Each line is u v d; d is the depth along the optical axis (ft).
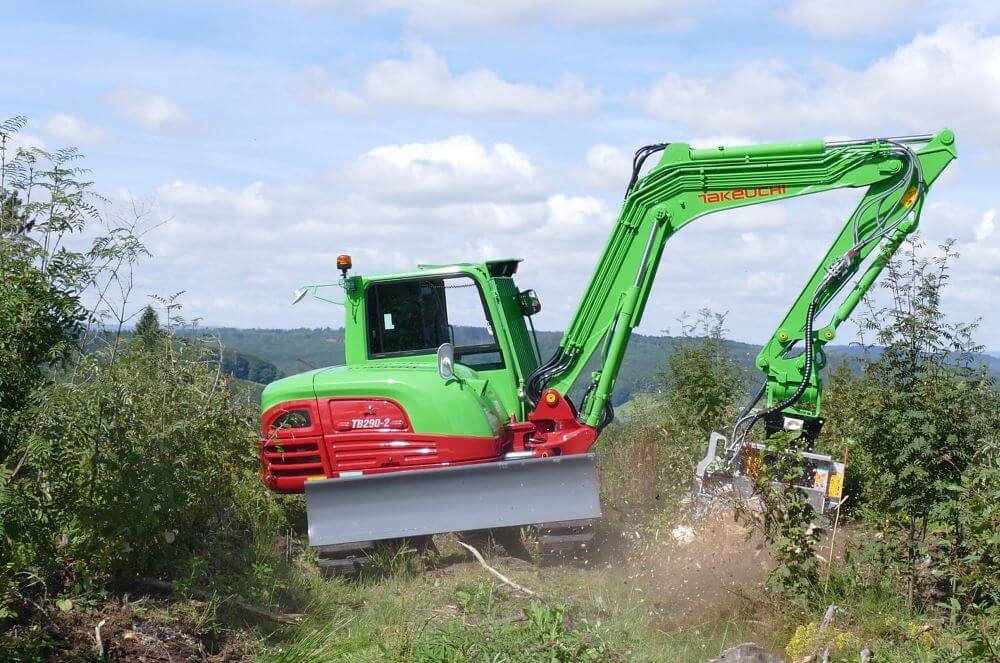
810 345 29.63
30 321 20.76
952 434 23.59
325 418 29.30
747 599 22.90
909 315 24.68
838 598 23.04
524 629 19.51
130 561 23.04
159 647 19.95
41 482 20.68
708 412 40.83
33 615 19.30
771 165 30.19
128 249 22.84
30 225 21.90
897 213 29.53
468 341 31.83
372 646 20.92
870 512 25.16
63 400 20.79
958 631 19.48
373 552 28.12
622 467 37.65
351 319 32.01
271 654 20.84
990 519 20.15
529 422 30.99
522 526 29.17
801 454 24.04
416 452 28.84
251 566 25.50
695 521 27.09
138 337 26.48
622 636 20.51
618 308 30.89
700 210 30.63
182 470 24.11
